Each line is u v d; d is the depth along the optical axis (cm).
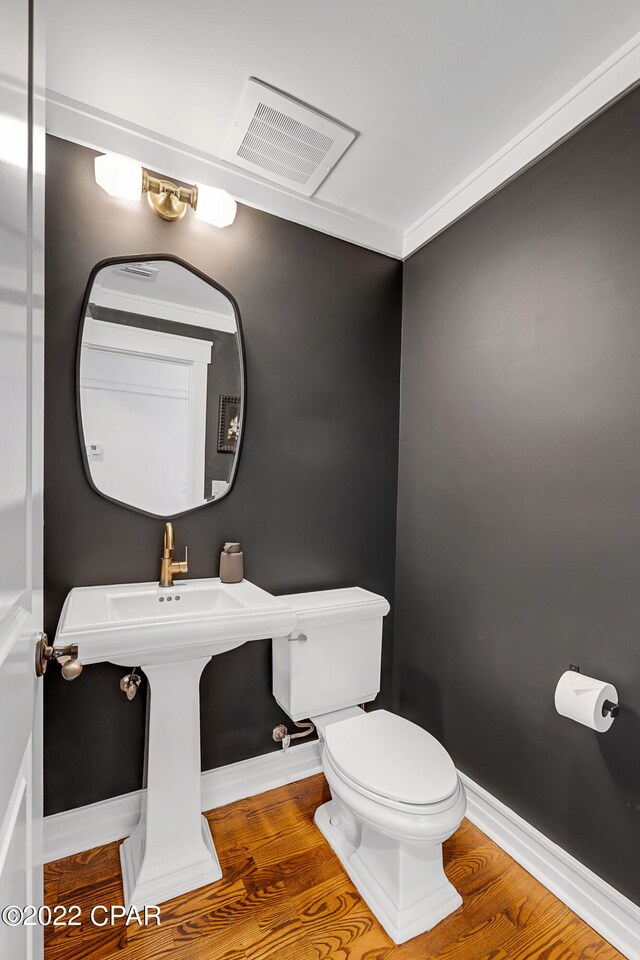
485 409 172
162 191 154
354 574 205
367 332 208
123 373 157
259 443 182
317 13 117
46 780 145
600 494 132
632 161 126
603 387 132
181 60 130
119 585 156
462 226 183
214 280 171
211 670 171
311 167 172
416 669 202
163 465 163
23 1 61
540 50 126
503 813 157
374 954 117
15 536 59
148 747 138
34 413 73
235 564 169
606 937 123
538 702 149
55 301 145
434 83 136
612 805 126
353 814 123
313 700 168
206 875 137
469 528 178
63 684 147
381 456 212
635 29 120
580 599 137
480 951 119
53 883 136
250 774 178
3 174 52
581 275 139
